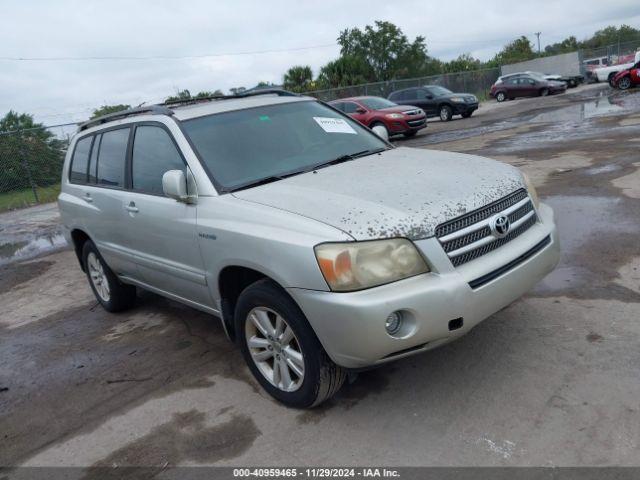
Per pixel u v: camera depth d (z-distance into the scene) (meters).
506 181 3.57
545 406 3.13
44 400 4.18
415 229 3.00
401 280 2.97
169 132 4.19
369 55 52.66
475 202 3.24
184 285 4.19
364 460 2.95
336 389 3.33
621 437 2.81
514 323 4.12
